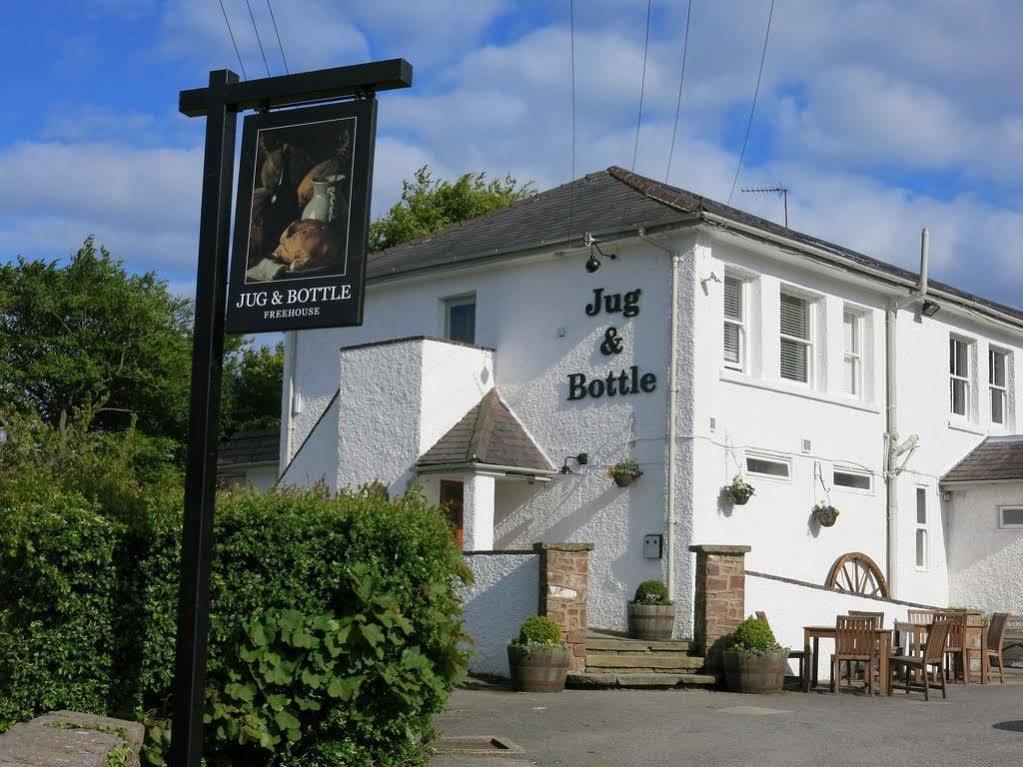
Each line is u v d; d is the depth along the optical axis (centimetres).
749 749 1088
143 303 2950
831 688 1571
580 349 1931
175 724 795
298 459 2198
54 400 2880
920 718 1309
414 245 2416
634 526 1816
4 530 907
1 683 907
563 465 1920
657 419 1814
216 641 905
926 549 2250
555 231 2011
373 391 1997
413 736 947
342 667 904
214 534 909
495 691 1453
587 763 1014
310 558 910
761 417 1898
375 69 834
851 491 2070
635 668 1555
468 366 2000
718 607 1577
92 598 912
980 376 2459
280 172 855
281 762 909
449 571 958
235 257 857
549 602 1493
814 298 2066
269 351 3725
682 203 1894
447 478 1944
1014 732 1212
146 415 2978
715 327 1827
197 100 871
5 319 2931
